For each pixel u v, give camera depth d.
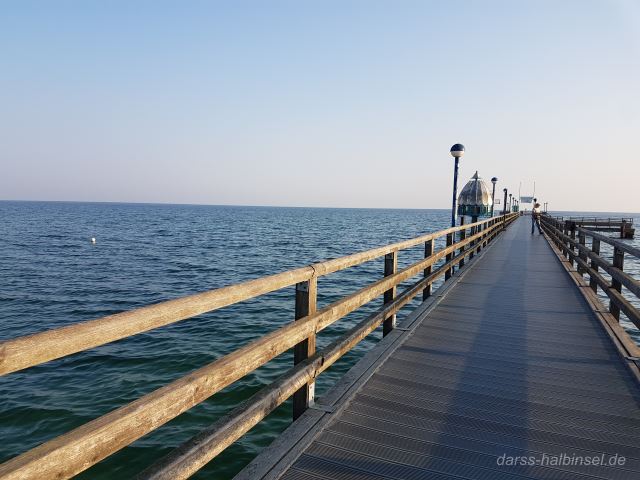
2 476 1.16
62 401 6.76
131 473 4.82
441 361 4.39
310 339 3.09
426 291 7.14
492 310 6.56
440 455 2.75
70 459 1.36
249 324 11.24
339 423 3.10
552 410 3.37
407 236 56.38
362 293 3.96
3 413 6.36
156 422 1.70
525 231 28.77
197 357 8.75
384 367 4.21
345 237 52.75
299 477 2.48
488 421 3.19
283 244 41.03
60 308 13.92
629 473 2.59
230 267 24.56
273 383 2.63
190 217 123.62
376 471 2.56
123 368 8.13
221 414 6.12
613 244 5.64
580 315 6.28
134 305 14.53
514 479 2.52
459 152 11.96
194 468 1.89
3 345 1.20
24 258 27.33
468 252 11.09
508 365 4.31
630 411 3.38
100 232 54.97
